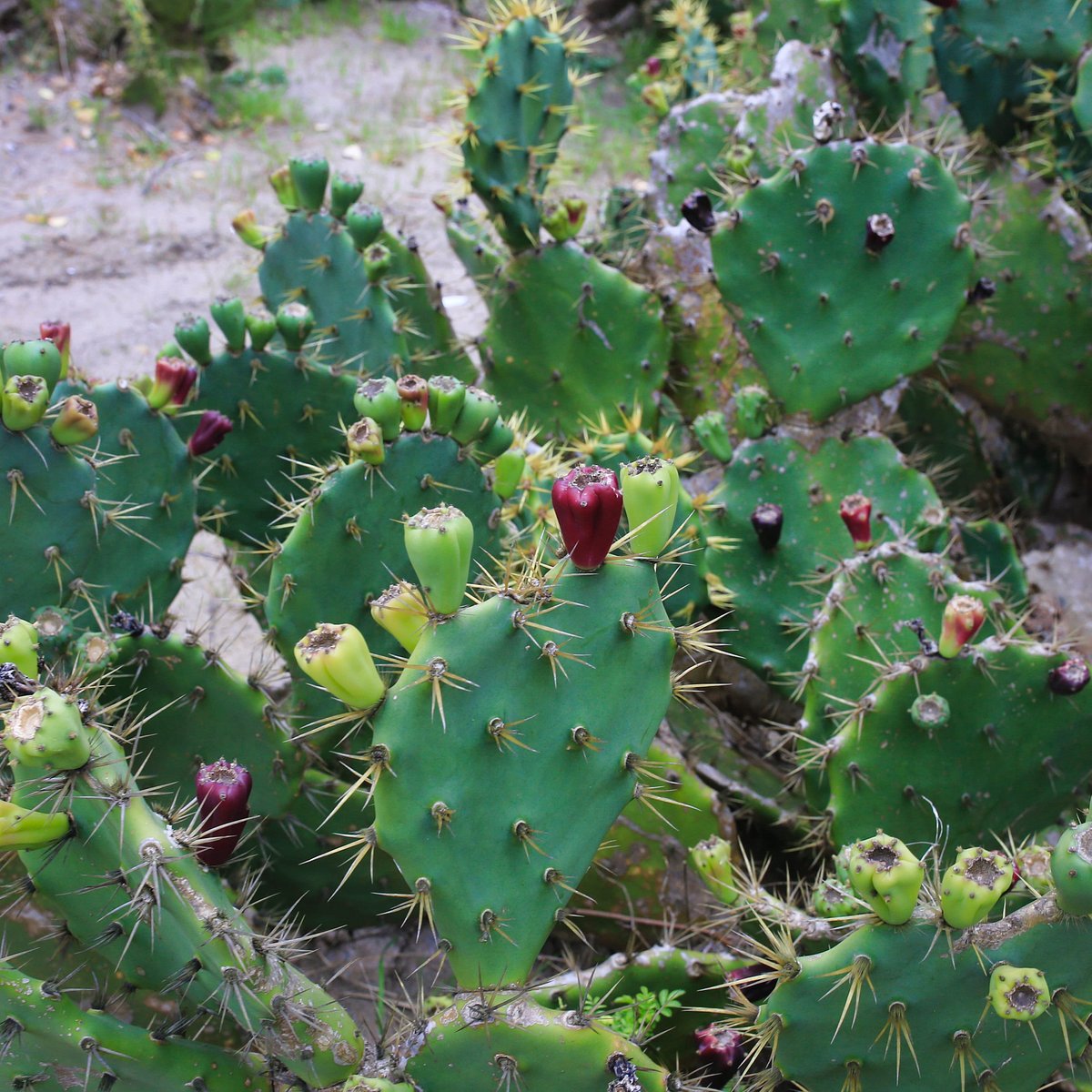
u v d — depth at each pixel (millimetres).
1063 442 2131
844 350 1648
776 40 2389
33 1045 1138
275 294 1829
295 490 1656
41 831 1099
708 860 1335
